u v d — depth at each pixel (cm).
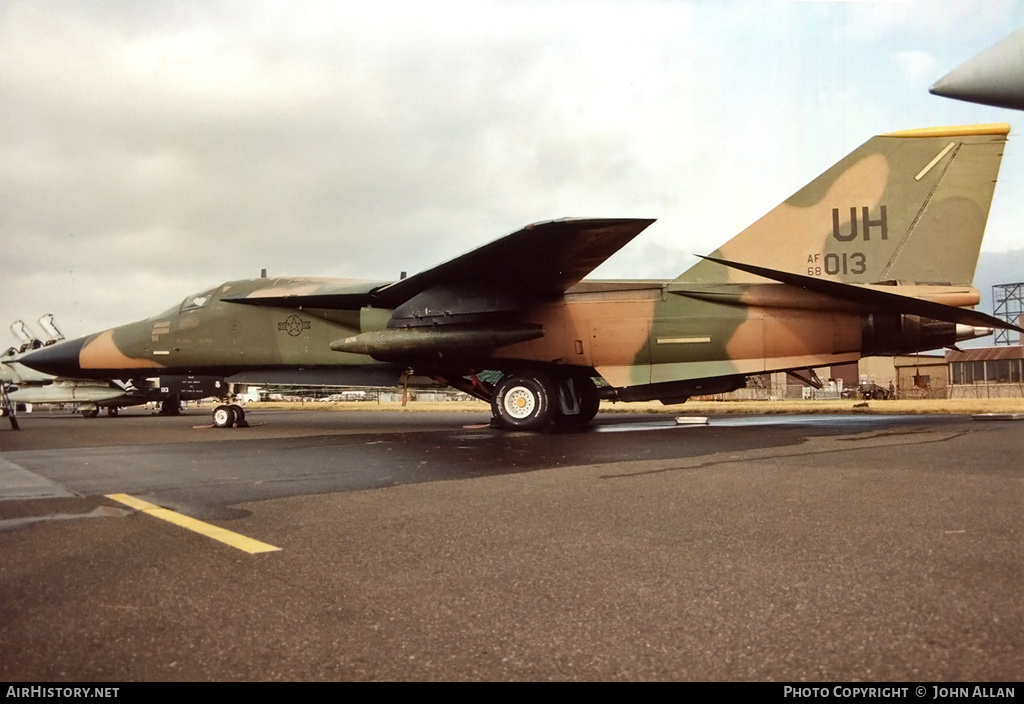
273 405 4638
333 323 1450
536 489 526
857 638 223
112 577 304
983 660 205
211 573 308
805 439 886
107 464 759
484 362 1263
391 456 785
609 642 224
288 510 458
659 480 558
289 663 212
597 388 1321
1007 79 267
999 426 1060
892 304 1033
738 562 312
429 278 1164
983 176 1092
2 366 2838
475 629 237
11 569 318
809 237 1146
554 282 1171
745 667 204
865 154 1123
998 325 1038
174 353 1552
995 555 313
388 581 293
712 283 1199
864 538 350
